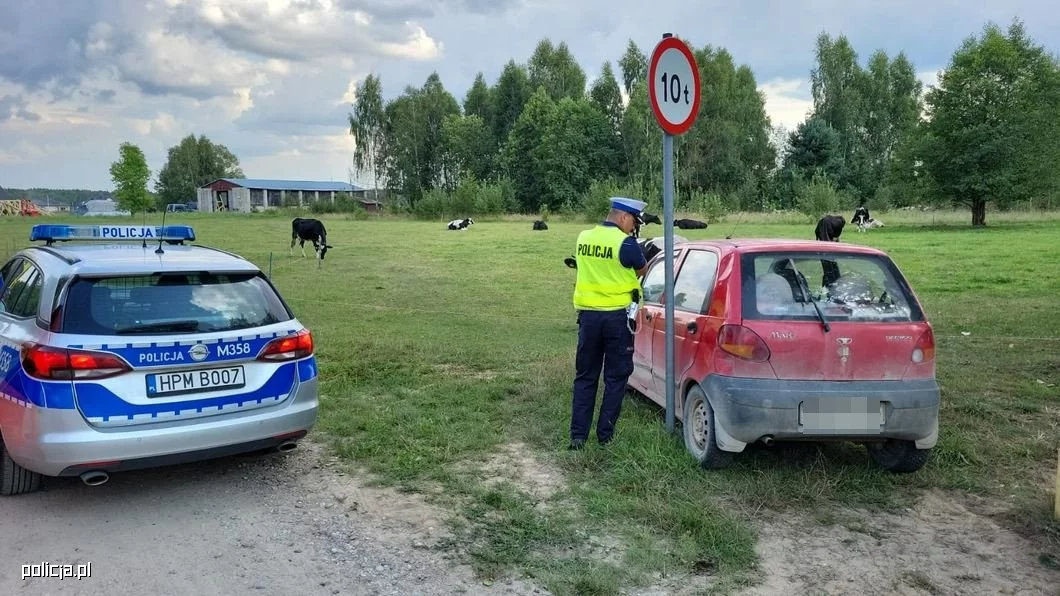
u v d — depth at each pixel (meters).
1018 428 5.95
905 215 47.44
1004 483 4.85
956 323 11.45
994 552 3.91
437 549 3.95
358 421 6.12
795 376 4.67
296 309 14.08
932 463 5.12
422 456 5.34
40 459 4.16
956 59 40.44
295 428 4.89
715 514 4.24
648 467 4.96
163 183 130.00
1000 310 12.72
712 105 73.69
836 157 72.50
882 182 72.00
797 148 73.25
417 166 93.81
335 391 7.18
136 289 4.61
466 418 6.29
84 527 4.21
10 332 4.69
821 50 79.69
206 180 134.00
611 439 5.47
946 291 15.45
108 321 4.38
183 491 4.77
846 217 48.31
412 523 4.27
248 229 45.12
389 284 18.34
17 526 4.22
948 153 39.97
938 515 4.39
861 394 4.62
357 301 15.46
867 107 79.38
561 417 6.22
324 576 3.65
